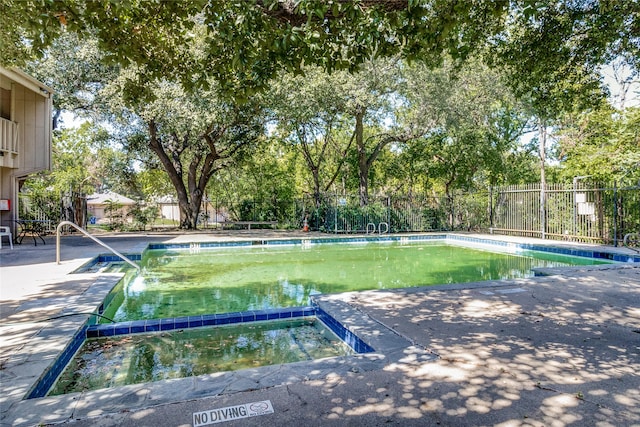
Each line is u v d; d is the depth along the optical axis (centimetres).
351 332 373
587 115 1527
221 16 325
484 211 1625
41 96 1145
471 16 631
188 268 900
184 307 559
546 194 1284
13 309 423
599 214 1109
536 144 2364
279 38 319
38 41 356
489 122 1989
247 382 256
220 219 2180
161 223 2303
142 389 245
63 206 1497
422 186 2508
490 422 210
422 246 1340
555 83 840
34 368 275
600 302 466
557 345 326
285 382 256
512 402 231
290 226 1944
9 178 1105
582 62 761
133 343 409
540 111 918
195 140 1641
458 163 1959
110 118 1612
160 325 438
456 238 1455
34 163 1134
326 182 2620
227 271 862
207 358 373
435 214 1738
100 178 2464
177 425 206
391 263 980
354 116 1753
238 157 1822
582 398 236
